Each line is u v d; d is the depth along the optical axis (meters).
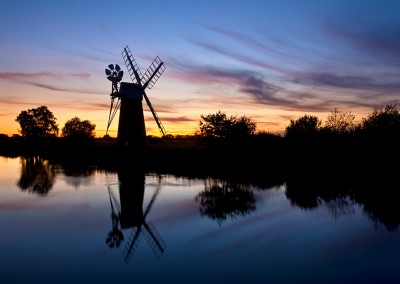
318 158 31.86
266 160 34.09
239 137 40.31
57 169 37.38
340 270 8.98
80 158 51.66
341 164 29.50
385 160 27.84
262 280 8.45
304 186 22.31
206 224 13.96
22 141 103.19
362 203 16.86
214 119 41.34
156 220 14.80
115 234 12.62
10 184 26.28
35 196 20.83
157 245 11.30
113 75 44.22
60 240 11.91
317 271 8.97
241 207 17.05
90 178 29.06
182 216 15.44
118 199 19.69
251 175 28.27
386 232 12.21
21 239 12.02
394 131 31.36
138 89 44.69
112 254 10.44
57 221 14.59
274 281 8.38
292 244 11.20
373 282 8.23
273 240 11.67
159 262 9.74
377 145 30.48
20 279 8.62
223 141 40.72
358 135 33.28
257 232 12.66
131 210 16.75
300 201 17.95
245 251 10.62
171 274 8.90
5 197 20.52
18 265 9.58
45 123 94.75
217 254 10.40
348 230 12.60
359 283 8.20
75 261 9.86
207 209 16.75
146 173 31.73
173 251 10.70
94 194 21.41
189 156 39.06
